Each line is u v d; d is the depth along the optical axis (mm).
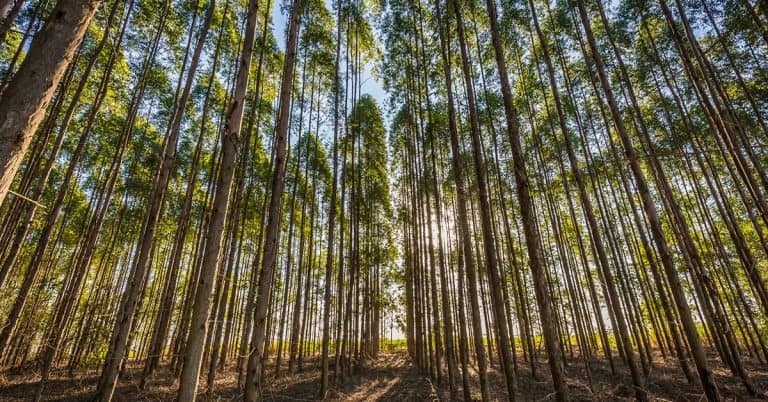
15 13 5176
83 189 13812
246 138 9742
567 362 13781
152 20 9008
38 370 10469
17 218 8656
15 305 6602
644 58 10750
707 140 11188
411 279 16984
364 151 15367
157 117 11289
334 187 10250
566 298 16141
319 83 12914
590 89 11789
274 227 5305
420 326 13469
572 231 16281
